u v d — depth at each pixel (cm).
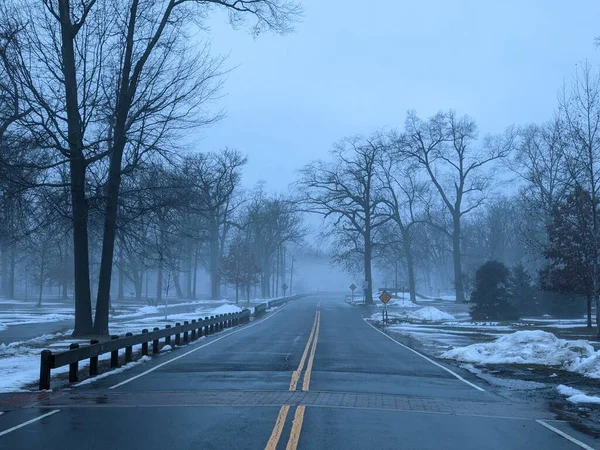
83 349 1530
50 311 5775
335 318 5059
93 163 2867
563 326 3956
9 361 1902
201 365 1862
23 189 2366
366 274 7269
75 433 923
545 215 5406
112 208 2667
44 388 1359
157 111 2630
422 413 1135
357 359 2088
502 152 6875
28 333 3222
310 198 7262
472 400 1328
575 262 3538
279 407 1138
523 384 1591
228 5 2877
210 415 1061
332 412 1106
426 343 2886
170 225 3253
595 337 3055
